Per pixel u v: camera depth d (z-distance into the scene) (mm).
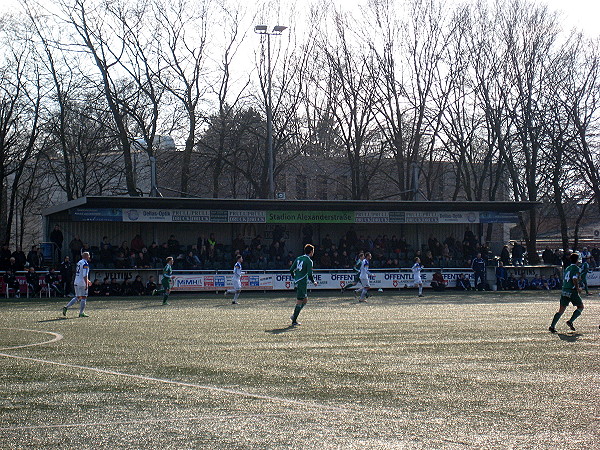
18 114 45438
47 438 6992
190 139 47219
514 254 43688
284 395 8961
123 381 9891
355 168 51312
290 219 38500
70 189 47281
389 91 50250
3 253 34656
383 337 15250
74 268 34781
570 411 8164
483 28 49781
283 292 37594
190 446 6719
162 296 33969
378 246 41562
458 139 50938
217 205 36906
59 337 15352
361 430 7281
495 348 13414
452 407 8328
